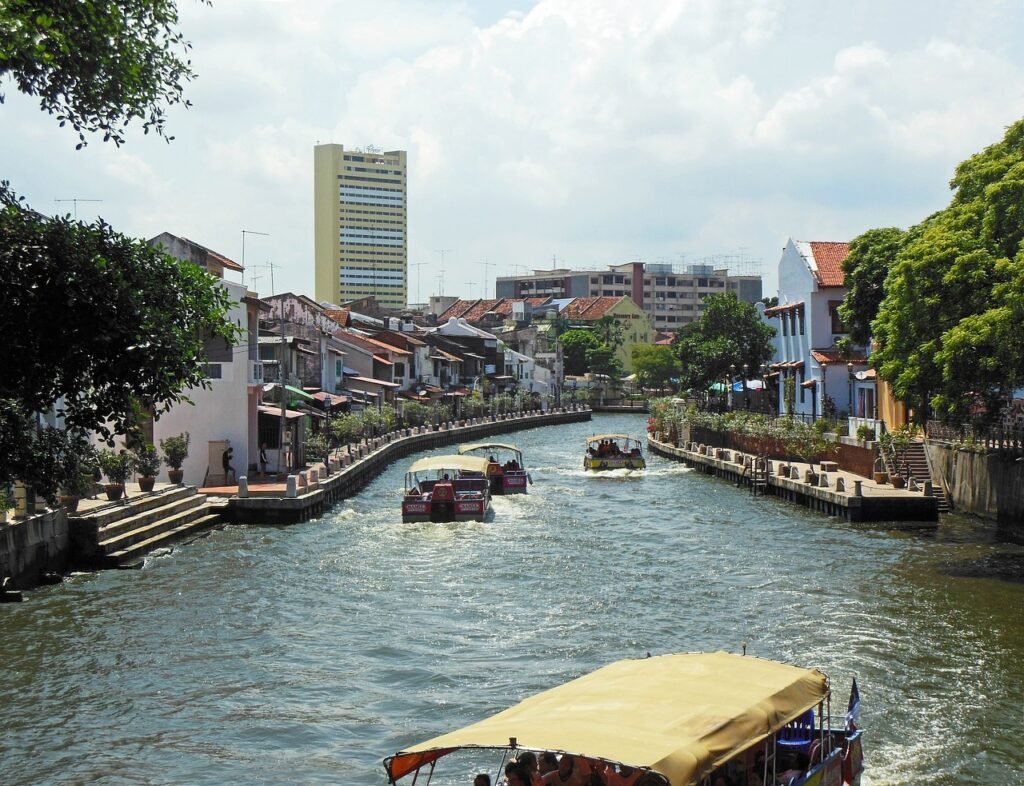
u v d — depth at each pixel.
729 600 28.14
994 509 39.19
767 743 13.86
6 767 17.69
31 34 13.89
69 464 19.69
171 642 24.36
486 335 123.81
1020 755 17.86
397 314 136.50
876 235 54.50
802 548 35.56
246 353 46.62
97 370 15.12
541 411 117.50
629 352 162.88
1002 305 31.81
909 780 16.94
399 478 60.91
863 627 25.28
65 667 22.56
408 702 20.61
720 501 48.75
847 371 62.16
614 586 29.94
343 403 72.44
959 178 38.69
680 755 11.95
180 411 45.31
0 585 27.64
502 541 37.47
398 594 29.02
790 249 70.06
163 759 18.05
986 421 35.56
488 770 17.50
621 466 63.78
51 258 14.60
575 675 22.03
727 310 87.12
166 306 16.12
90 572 31.34
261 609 27.27
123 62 16.05
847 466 51.22
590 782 12.89
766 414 71.00
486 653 23.58
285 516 40.88
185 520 38.19
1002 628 25.11
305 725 19.48
